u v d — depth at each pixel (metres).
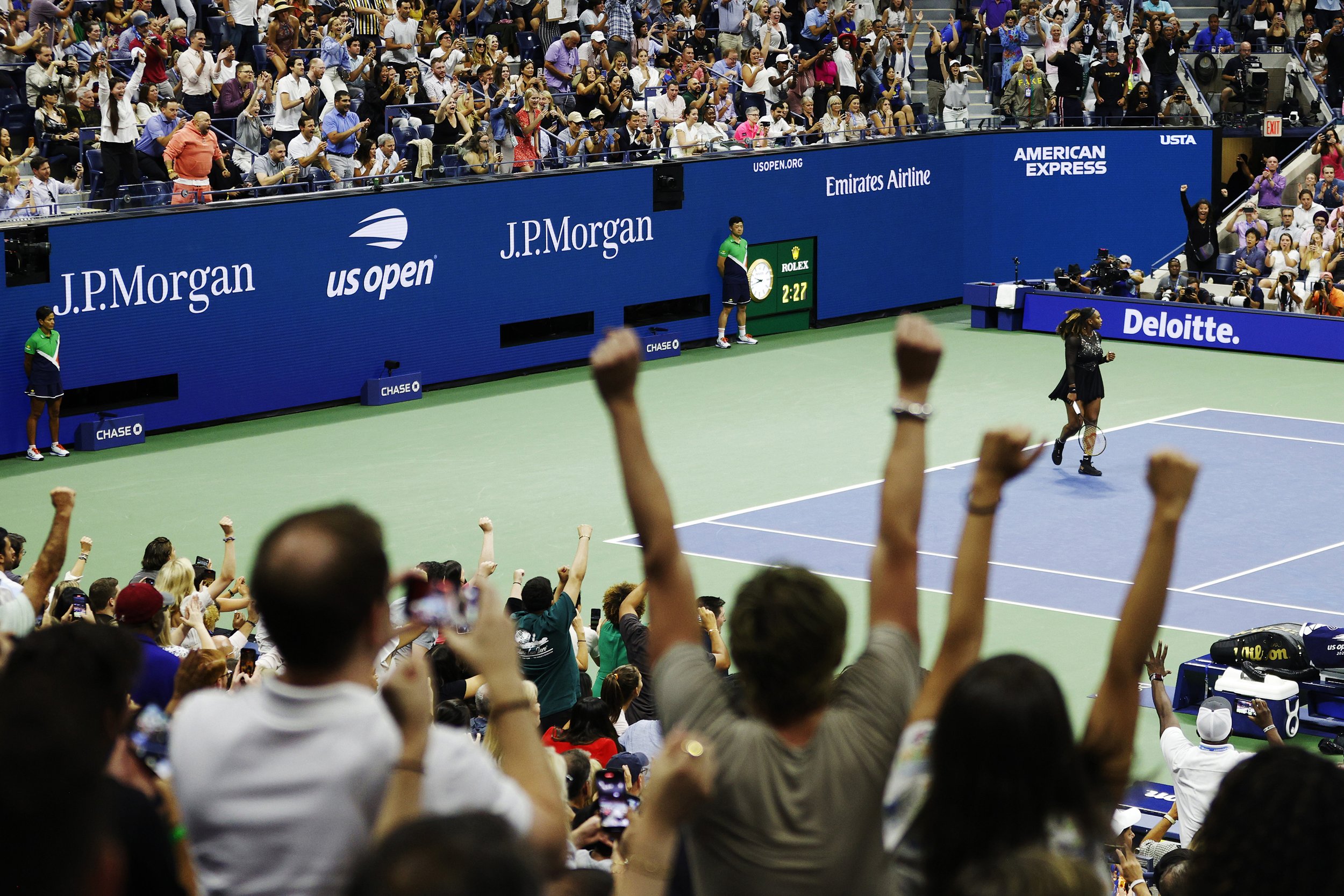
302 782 3.36
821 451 26.27
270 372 28.64
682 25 37.44
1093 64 39.16
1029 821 3.12
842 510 23.02
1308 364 32.44
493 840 2.31
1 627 6.25
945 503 23.33
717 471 25.08
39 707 2.95
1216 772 11.51
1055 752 3.13
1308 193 36.00
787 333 36.34
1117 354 33.69
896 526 3.64
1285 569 20.16
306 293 28.84
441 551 20.97
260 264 28.14
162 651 6.78
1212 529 21.81
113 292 26.33
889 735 3.41
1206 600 19.05
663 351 33.81
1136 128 38.66
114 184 26.58
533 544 21.34
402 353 30.39
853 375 31.98
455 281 30.86
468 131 30.97
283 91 28.95
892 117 38.03
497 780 3.29
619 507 23.06
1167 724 12.01
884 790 3.41
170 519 22.31
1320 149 37.53
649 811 3.02
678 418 28.56
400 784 3.23
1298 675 15.44
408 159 30.48
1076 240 39.34
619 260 33.16
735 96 36.34
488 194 30.98
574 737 10.87
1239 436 26.81
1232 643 15.75
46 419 26.17
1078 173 39.00
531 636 12.95
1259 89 38.66
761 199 35.12
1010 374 31.75
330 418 28.73
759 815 3.32
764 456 25.95
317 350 29.20
